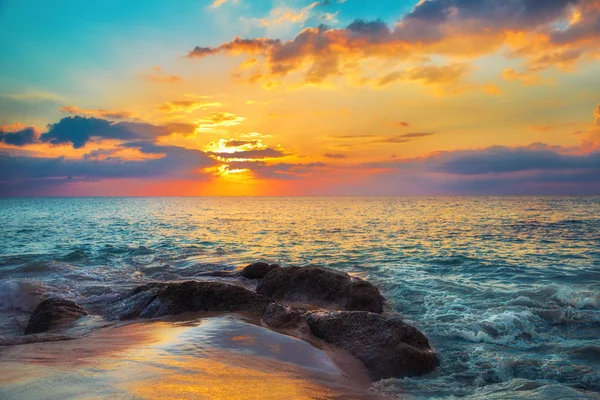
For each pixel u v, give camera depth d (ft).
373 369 19.63
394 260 62.49
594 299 34.06
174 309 28.32
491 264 57.57
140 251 74.23
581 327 28.07
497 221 156.15
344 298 34.01
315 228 130.62
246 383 14.51
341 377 17.89
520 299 34.96
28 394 11.32
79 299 36.27
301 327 24.57
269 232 117.08
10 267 55.72
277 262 61.62
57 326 26.66
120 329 24.00
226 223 161.27
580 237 94.58
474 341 25.59
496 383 18.95
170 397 11.60
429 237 98.32
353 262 60.64
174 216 226.38
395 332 21.68
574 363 21.56
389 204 458.91
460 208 311.06
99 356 16.76
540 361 21.67
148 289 32.65
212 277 48.11
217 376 14.76
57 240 97.35
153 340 20.34
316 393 15.08
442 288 40.68
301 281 36.70
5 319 32.37
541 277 48.08
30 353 17.46
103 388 12.03
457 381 19.29
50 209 349.82
